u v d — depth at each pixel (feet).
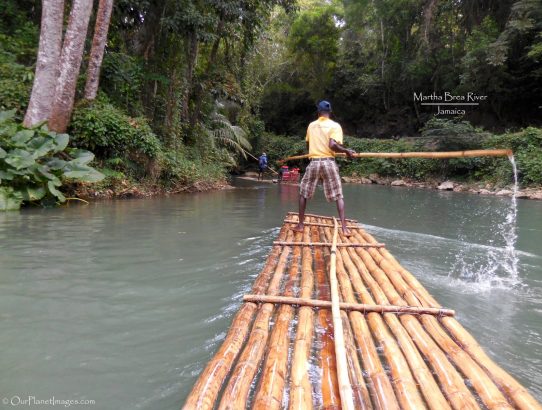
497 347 7.34
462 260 13.56
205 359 6.62
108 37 36.35
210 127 49.78
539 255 14.40
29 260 11.76
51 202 22.31
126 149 29.12
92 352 6.75
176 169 33.27
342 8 81.46
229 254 13.32
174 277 10.76
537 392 5.92
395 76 71.36
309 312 7.79
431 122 57.11
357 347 6.68
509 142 48.73
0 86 25.55
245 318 7.47
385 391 5.27
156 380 5.99
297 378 5.55
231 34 41.88
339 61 80.07
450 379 5.60
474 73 54.08
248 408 5.16
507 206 30.91
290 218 18.51
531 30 50.78
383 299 8.63
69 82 25.38
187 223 18.80
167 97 37.24
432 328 7.29
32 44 30.99
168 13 35.37
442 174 54.85
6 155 20.52
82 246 13.60
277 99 87.45
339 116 83.56
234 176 66.59
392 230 19.13
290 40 80.33
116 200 26.43
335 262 11.28
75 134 26.43
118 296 9.29
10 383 5.81
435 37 64.03
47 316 8.09
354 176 63.77
